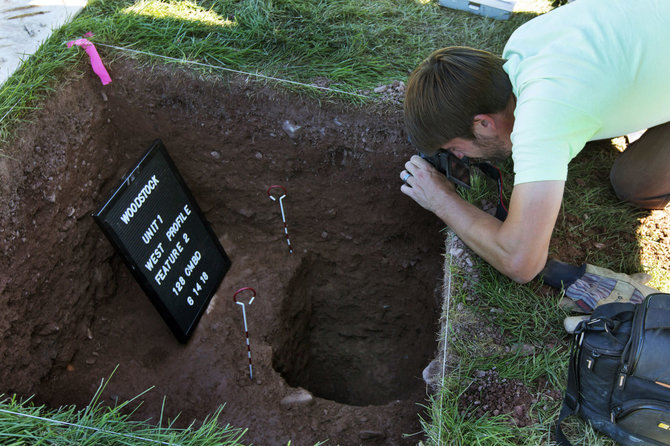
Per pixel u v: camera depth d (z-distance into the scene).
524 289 2.11
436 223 2.78
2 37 2.58
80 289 2.41
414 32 2.94
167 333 2.53
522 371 1.93
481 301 2.11
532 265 1.75
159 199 2.37
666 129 2.10
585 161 2.55
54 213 2.31
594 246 2.26
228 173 2.85
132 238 2.21
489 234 1.88
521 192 1.59
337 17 2.97
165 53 2.65
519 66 1.60
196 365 2.44
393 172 2.67
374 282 3.06
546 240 1.68
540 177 1.54
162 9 2.87
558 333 2.02
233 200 2.95
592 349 1.57
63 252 2.35
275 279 2.85
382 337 3.13
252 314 2.68
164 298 2.35
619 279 2.04
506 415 1.83
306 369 3.05
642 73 1.55
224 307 2.68
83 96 2.53
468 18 3.04
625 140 2.62
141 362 2.43
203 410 2.30
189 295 2.51
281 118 2.62
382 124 2.57
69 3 2.82
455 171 2.15
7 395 1.98
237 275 2.84
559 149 1.53
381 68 2.73
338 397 3.07
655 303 1.54
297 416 2.30
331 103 2.59
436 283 2.85
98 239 2.57
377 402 2.97
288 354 2.82
